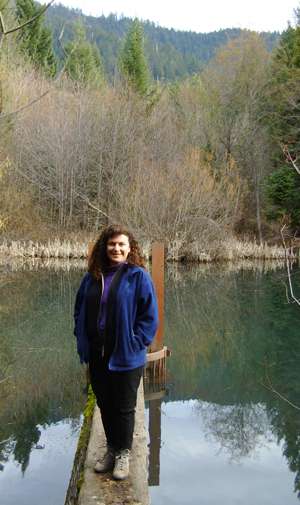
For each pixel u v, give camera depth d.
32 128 24.41
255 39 26.33
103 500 2.86
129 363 2.90
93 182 24.80
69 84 28.77
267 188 22.80
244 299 12.56
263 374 7.17
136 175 22.33
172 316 10.70
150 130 26.39
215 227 20.47
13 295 12.60
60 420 5.41
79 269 17.28
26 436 5.02
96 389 3.07
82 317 3.06
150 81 36.94
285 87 23.86
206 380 6.89
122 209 20.72
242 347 8.47
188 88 35.66
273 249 21.48
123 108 25.75
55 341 8.57
